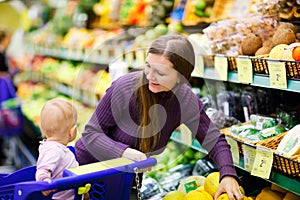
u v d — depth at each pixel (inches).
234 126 86.8
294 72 72.6
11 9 287.9
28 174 74.0
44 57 247.8
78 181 58.6
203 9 125.3
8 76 196.7
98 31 187.3
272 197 81.0
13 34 282.4
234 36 94.4
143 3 156.9
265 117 87.7
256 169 74.1
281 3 91.1
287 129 83.8
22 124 195.2
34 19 265.7
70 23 213.6
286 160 69.8
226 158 74.1
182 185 86.6
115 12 175.9
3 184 72.4
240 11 111.3
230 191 68.9
